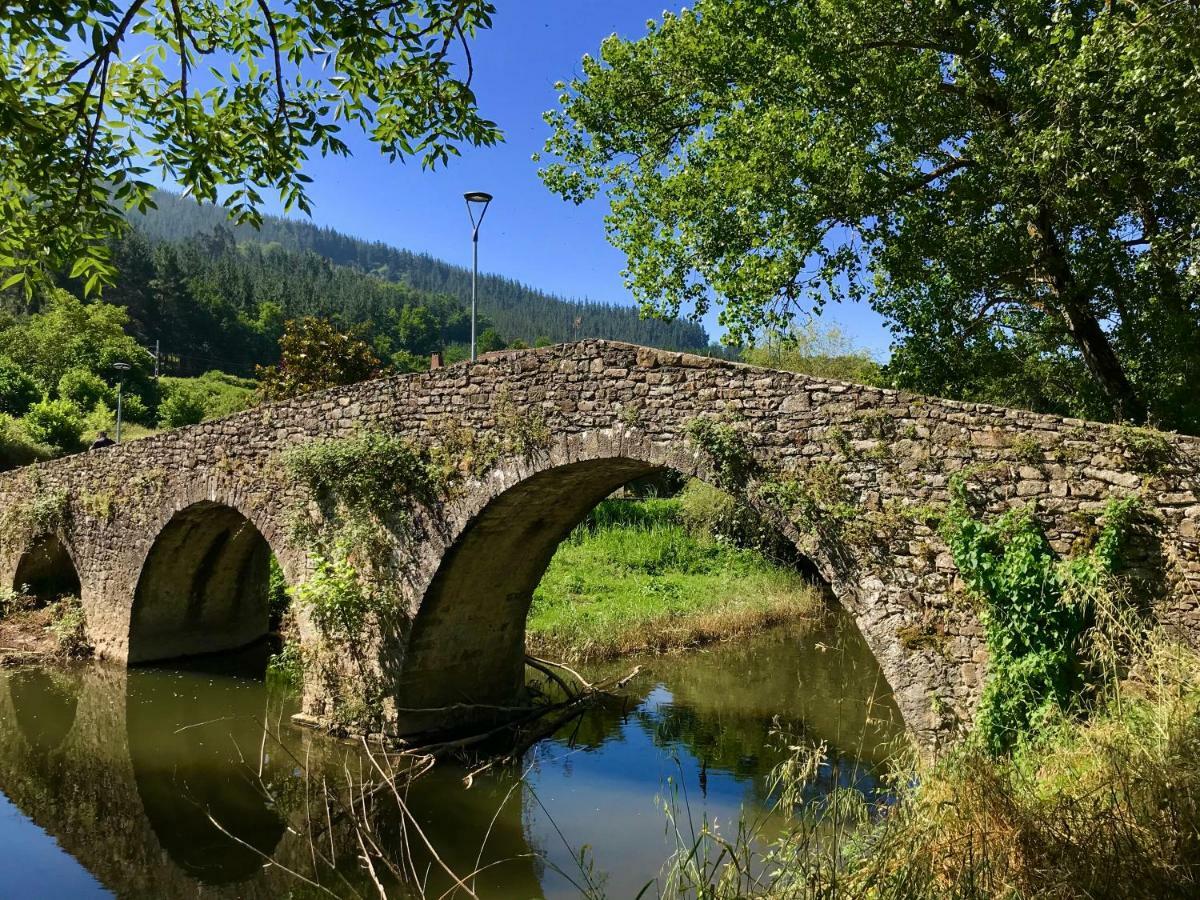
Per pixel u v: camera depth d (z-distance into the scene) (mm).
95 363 42156
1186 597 6059
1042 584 6480
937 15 11984
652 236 14797
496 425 9906
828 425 7672
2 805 9250
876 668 15430
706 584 23031
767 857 4957
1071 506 6566
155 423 39781
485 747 11078
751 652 16703
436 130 5859
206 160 5230
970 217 12203
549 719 12234
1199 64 7875
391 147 5922
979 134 11930
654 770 10141
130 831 8586
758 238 13195
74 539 16547
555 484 10164
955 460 7074
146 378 43188
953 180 12188
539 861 7762
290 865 7836
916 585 7133
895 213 12633
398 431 10859
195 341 67438
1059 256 11891
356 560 11023
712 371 8344
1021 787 4762
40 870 7707
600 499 11625
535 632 16484
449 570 10500
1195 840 3525
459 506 10148
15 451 27859
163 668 15367
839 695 13594
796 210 12531
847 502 7504
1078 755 4887
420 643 10797
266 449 12352
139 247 68125
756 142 12641
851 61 12188
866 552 7359
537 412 9562
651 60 14609
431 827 8617
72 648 15961
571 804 9141
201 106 5285
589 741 11320
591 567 24156
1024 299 12984
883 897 3609
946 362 13328
